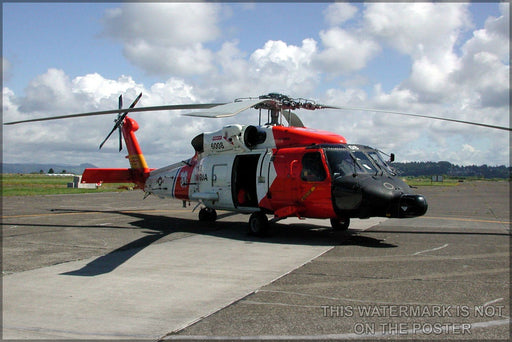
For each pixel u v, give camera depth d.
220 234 11.45
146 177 16.05
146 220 14.76
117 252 8.84
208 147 12.91
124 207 20.61
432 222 14.27
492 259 7.98
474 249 9.05
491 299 5.47
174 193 14.33
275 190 10.85
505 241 10.16
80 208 19.81
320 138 10.80
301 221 14.34
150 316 4.90
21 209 19.06
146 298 5.60
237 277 6.69
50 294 5.79
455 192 43.09
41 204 22.25
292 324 4.62
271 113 12.09
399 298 5.52
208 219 14.23
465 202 26.19
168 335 4.35
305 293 5.77
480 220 15.08
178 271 7.12
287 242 10.08
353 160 10.24
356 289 5.95
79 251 8.97
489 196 34.59
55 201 24.75
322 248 9.22
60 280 6.55
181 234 11.44
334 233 11.55
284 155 10.87
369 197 9.51
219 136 12.49
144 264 7.69
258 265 7.55
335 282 6.33
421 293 5.74
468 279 6.47
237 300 5.48
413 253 8.59
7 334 4.39
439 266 7.38
